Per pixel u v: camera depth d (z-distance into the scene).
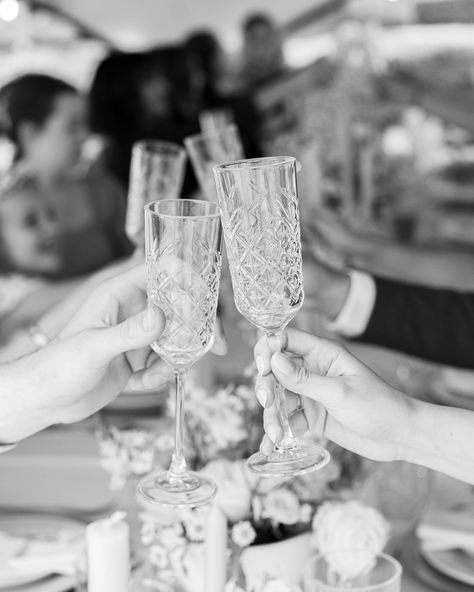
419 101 3.59
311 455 0.89
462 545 1.12
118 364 1.00
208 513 0.93
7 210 2.96
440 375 1.72
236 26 5.06
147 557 1.05
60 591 1.10
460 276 2.45
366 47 4.03
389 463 1.25
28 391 0.93
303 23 4.98
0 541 1.16
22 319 2.47
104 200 3.05
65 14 4.84
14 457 1.42
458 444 0.92
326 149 3.61
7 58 4.81
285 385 0.87
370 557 0.97
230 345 1.76
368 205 3.67
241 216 0.84
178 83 3.15
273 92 3.91
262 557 1.00
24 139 2.98
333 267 1.46
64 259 3.00
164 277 0.85
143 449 1.06
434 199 3.82
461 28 4.82
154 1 4.97
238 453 1.06
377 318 1.44
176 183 1.45
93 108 3.06
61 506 1.28
